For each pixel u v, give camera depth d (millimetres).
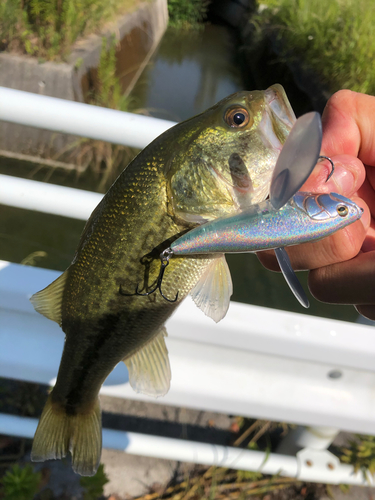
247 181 227
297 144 148
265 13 2393
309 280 271
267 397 369
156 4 2471
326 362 345
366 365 342
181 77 2027
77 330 267
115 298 248
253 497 491
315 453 468
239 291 901
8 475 411
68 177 1089
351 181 225
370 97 282
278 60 1847
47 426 300
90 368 284
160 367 283
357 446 504
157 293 247
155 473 491
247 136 225
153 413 536
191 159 226
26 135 1077
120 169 1106
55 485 454
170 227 230
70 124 306
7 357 358
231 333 337
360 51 1289
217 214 229
